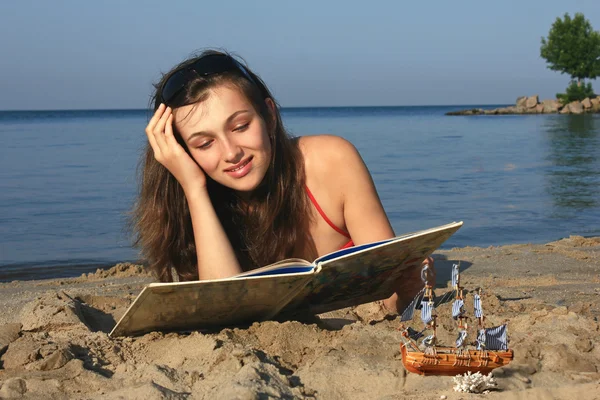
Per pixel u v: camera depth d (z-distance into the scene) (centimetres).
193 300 236
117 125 4819
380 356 230
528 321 269
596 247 565
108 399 202
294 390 201
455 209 900
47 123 5634
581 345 235
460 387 197
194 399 202
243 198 289
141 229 307
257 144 260
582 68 5722
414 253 254
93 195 1045
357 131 3412
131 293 416
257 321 272
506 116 5853
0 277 564
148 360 242
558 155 1766
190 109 260
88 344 255
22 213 884
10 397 213
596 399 193
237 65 265
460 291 201
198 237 277
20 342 258
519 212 871
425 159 1686
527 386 203
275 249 290
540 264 492
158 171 292
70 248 679
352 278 251
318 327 265
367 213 286
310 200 285
